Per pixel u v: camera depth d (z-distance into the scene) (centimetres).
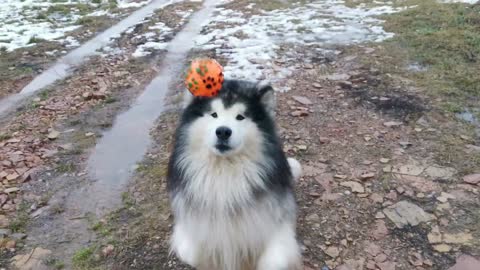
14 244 143
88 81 271
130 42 346
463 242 138
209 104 116
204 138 112
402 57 275
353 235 143
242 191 112
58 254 140
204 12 433
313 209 154
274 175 117
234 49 311
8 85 267
